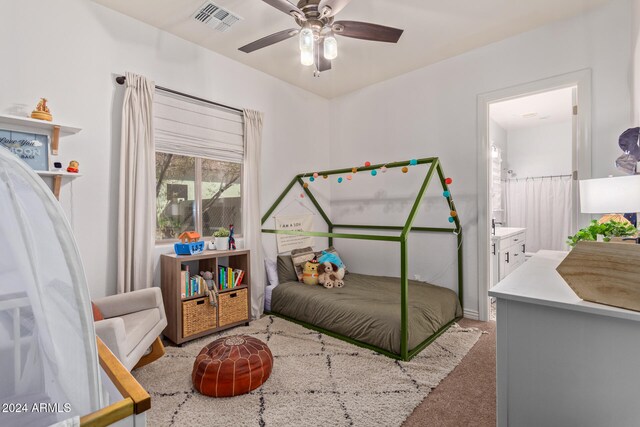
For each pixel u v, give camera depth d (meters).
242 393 1.85
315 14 1.97
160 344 2.23
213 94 3.15
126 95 2.47
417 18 2.62
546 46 2.74
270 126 3.71
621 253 0.85
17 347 0.75
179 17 2.61
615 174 2.42
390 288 3.22
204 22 2.68
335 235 2.75
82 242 2.33
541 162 5.52
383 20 2.64
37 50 2.14
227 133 3.27
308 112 4.21
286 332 2.83
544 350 0.97
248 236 3.30
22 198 0.71
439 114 3.42
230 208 3.37
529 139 5.64
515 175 5.79
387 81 3.87
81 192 2.32
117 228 2.47
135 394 0.76
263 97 3.64
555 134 5.38
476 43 3.04
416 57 3.31
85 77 2.36
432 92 3.47
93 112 2.39
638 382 0.83
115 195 2.49
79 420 0.65
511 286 1.13
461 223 3.28
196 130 3.01
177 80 2.88
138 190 2.50
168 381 2.00
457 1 2.41
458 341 2.59
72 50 2.30
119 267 2.41
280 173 3.83
